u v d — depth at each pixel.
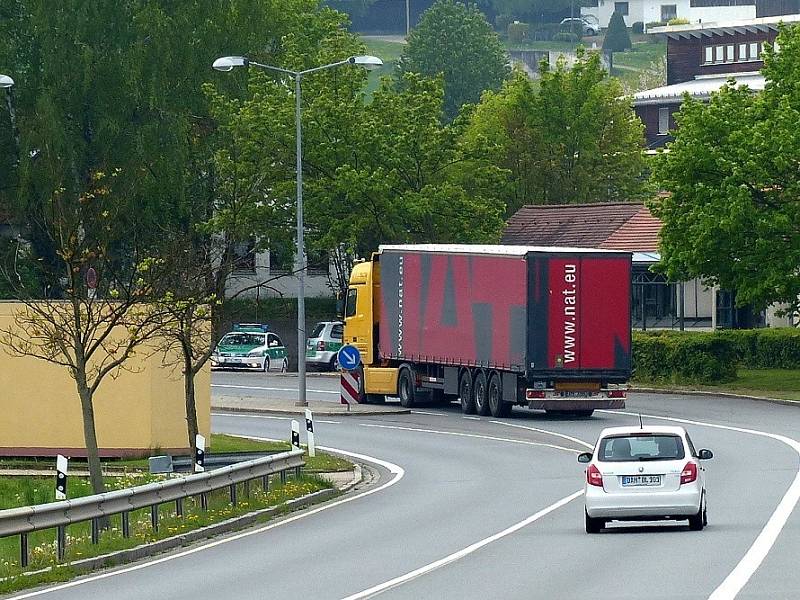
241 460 71.62
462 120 156.25
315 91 156.62
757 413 107.38
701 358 130.50
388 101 157.62
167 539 52.66
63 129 149.00
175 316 69.62
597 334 102.69
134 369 81.94
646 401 119.50
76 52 152.88
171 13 160.00
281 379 151.50
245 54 163.75
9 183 157.12
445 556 46.53
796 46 127.31
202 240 142.88
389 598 37.66
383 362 120.06
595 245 171.12
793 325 154.62
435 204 151.38
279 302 181.25
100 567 48.00
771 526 51.38
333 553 48.72
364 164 153.25
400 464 81.88
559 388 103.00
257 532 56.50
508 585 39.31
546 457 83.38
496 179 158.25
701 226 122.25
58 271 128.50
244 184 133.38
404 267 115.81
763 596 35.28
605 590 37.47
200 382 83.81
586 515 51.41
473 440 93.56
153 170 151.25
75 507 48.97
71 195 148.50
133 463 80.62
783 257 121.75
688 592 36.47
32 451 82.81
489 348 106.06
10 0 160.62
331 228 151.50
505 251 103.88
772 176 121.44
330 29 185.38
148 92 153.75
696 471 51.19
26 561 46.66
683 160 124.81
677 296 169.25
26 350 73.25
